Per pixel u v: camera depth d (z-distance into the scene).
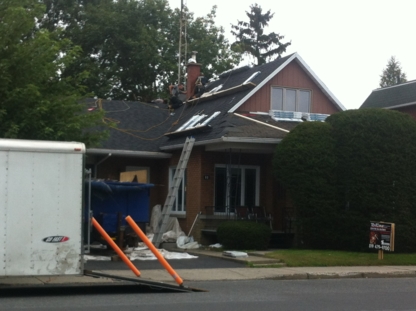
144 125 26.80
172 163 24.44
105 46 41.84
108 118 26.48
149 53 40.97
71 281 13.31
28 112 14.30
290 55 25.38
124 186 18.94
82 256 11.37
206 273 15.15
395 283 14.28
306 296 11.70
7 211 10.88
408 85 33.41
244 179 23.23
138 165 25.41
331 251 19.00
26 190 11.01
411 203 19.11
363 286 13.57
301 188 19.42
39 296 11.65
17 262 10.92
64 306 10.20
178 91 29.77
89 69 40.22
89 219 12.58
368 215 18.92
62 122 14.81
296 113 25.06
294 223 20.39
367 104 34.97
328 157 19.39
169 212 21.12
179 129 25.28
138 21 42.62
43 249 11.09
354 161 19.11
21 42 15.23
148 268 15.78
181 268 15.98
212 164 22.56
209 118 24.19
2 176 10.87
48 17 44.25
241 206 22.41
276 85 25.23
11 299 11.15
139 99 42.78
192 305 10.38
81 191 11.39
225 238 20.09
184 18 38.31
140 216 19.38
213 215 22.22
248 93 24.39
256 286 13.35
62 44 15.84
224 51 44.59
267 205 23.16
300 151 19.53
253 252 18.70
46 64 15.18
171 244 21.88
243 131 21.09
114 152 23.58
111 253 18.38
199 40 43.34
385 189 18.84
